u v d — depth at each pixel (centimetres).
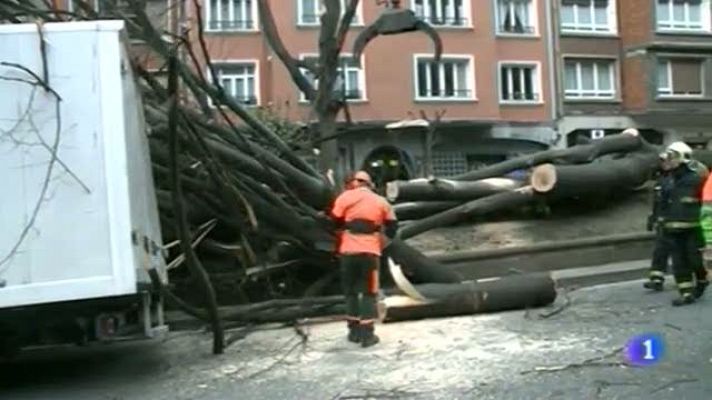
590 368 701
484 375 694
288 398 657
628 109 3859
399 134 3419
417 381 686
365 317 857
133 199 712
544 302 1040
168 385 730
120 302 725
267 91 3316
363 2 3397
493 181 1448
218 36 3192
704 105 3934
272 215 1048
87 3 1031
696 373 672
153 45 983
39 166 683
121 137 693
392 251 1092
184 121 890
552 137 3688
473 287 1009
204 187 995
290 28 3359
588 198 1551
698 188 999
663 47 3838
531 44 3703
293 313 1011
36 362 895
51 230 681
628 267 1332
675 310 964
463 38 3578
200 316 898
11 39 686
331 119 1308
